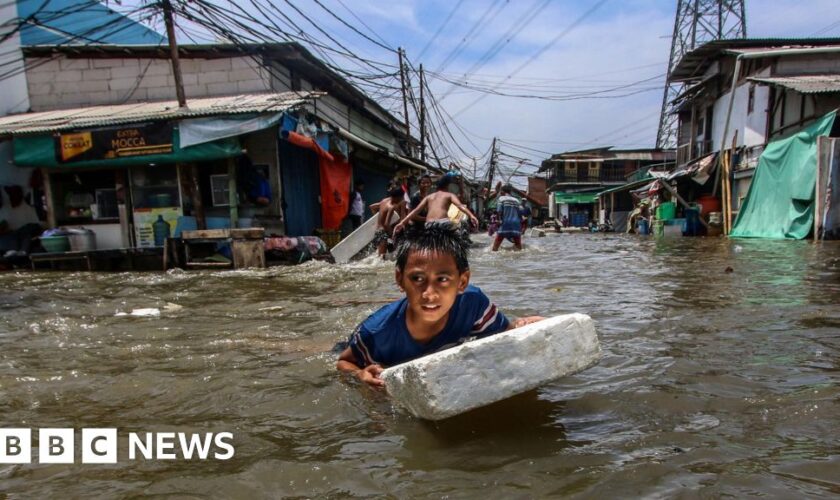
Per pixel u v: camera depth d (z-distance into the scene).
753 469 1.48
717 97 19.17
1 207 11.96
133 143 10.00
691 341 2.88
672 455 1.59
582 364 2.05
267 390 2.34
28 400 2.30
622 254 9.57
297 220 11.70
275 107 9.72
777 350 2.66
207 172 10.87
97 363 2.89
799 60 14.91
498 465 1.58
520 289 5.23
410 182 20.89
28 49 13.80
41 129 10.34
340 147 12.16
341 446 1.75
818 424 1.76
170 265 9.52
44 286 6.94
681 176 18.44
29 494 1.51
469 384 1.84
